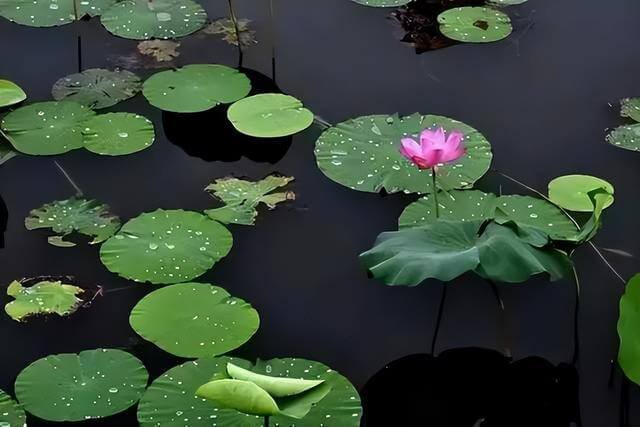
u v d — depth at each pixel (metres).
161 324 5.04
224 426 4.83
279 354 5.05
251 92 5.77
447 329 5.13
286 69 5.88
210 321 5.05
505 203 5.34
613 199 5.43
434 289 5.23
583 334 5.12
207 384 4.67
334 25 6.07
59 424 4.86
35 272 5.20
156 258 5.20
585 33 6.06
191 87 5.73
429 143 5.12
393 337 5.11
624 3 6.21
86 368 4.95
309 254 5.29
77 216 5.34
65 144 5.53
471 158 5.49
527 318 5.16
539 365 5.06
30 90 5.73
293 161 5.54
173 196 5.41
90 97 5.69
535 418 4.96
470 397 4.99
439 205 5.34
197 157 5.54
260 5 6.16
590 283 5.23
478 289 5.23
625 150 5.60
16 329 5.07
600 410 4.98
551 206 5.34
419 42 6.01
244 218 5.34
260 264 5.26
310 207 5.40
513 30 6.07
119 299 5.14
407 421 4.93
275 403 4.66
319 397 4.72
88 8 6.07
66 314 5.11
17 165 5.49
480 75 5.88
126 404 4.88
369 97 5.77
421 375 5.03
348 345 5.09
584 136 5.64
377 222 5.36
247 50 5.94
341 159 5.49
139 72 5.82
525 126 5.68
